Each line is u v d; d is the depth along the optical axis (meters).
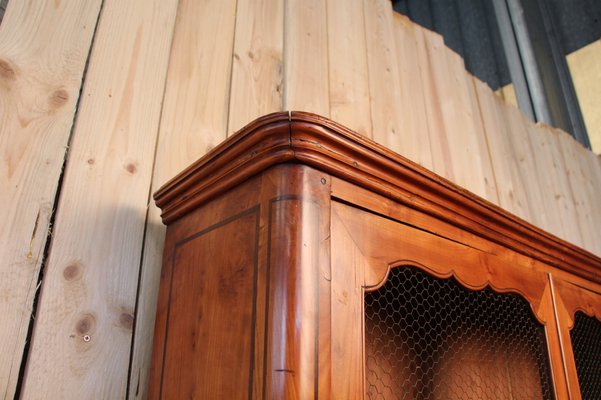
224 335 0.51
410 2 3.19
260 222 0.50
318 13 1.20
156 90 0.83
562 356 0.80
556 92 2.41
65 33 0.75
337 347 0.47
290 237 0.47
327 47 1.18
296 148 0.50
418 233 0.61
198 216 0.62
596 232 1.98
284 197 0.49
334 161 0.52
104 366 0.64
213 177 0.59
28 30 0.71
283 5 1.12
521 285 0.77
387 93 1.29
